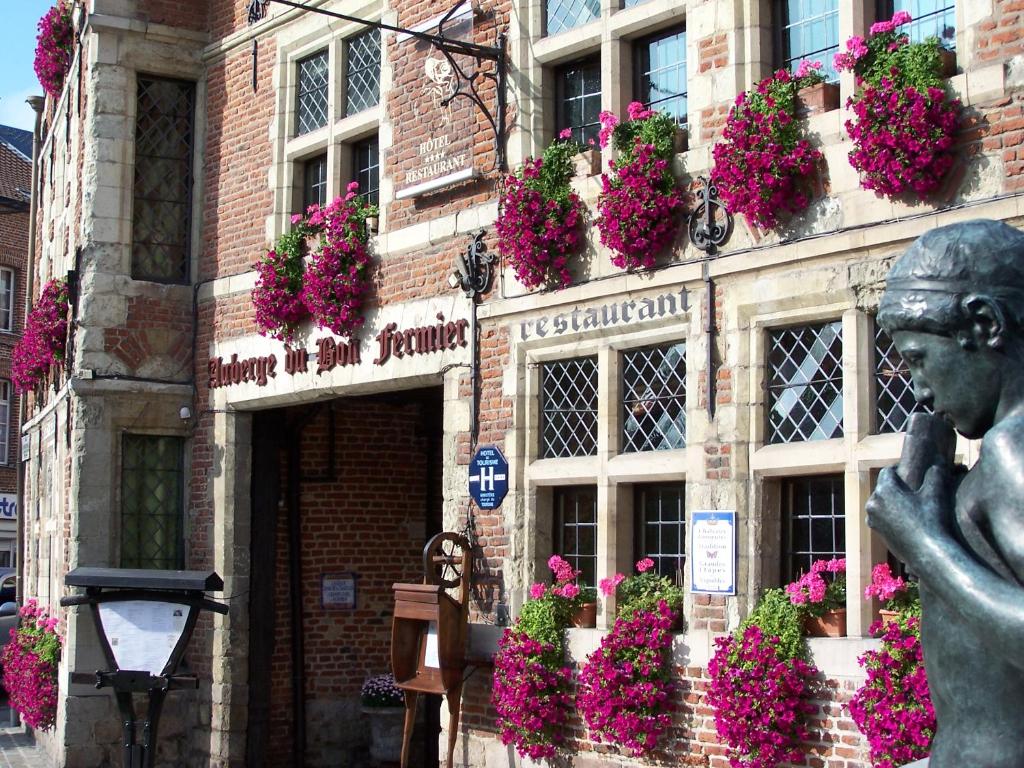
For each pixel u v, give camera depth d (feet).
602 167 29.04
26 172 107.86
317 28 38.55
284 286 37.24
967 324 7.35
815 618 23.80
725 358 25.77
